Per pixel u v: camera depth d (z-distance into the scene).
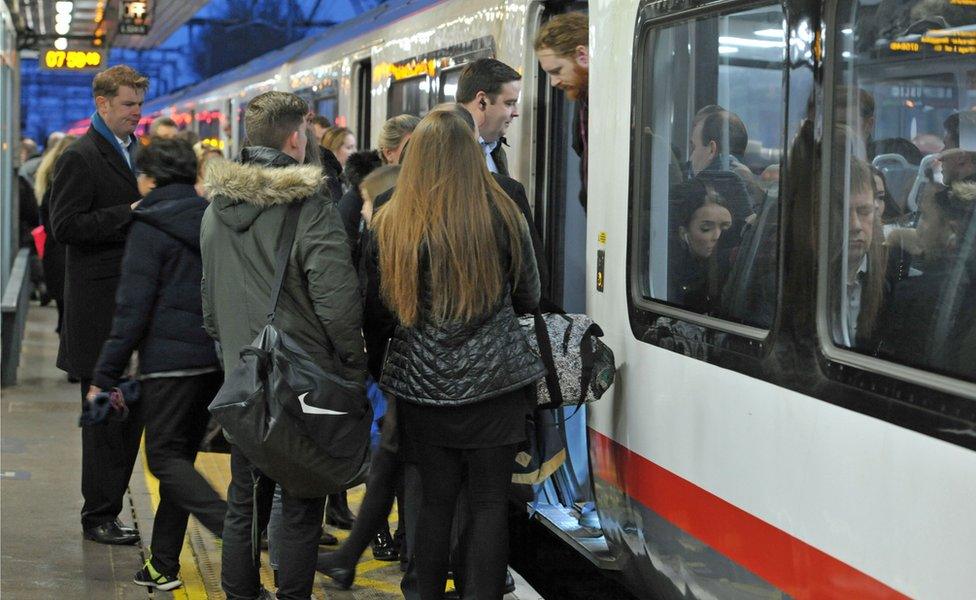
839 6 2.90
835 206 2.91
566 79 4.86
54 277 10.04
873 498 2.68
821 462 2.88
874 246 2.75
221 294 3.88
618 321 4.14
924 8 2.60
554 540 6.25
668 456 3.73
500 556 3.76
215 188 3.83
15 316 9.43
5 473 6.55
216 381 4.52
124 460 5.30
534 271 3.74
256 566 4.15
